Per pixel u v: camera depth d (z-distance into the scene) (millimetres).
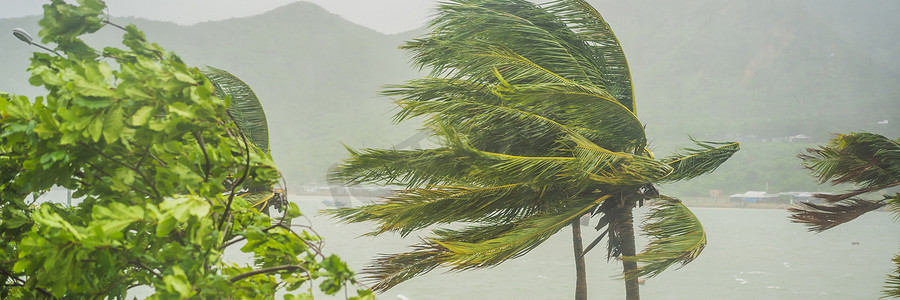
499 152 11727
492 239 10453
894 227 136750
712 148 12086
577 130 11203
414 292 44062
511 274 54719
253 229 2414
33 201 2898
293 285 2566
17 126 2158
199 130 2191
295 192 72250
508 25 11984
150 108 2055
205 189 2234
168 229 2016
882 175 12867
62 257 2006
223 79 12055
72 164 2320
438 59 11773
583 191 12070
